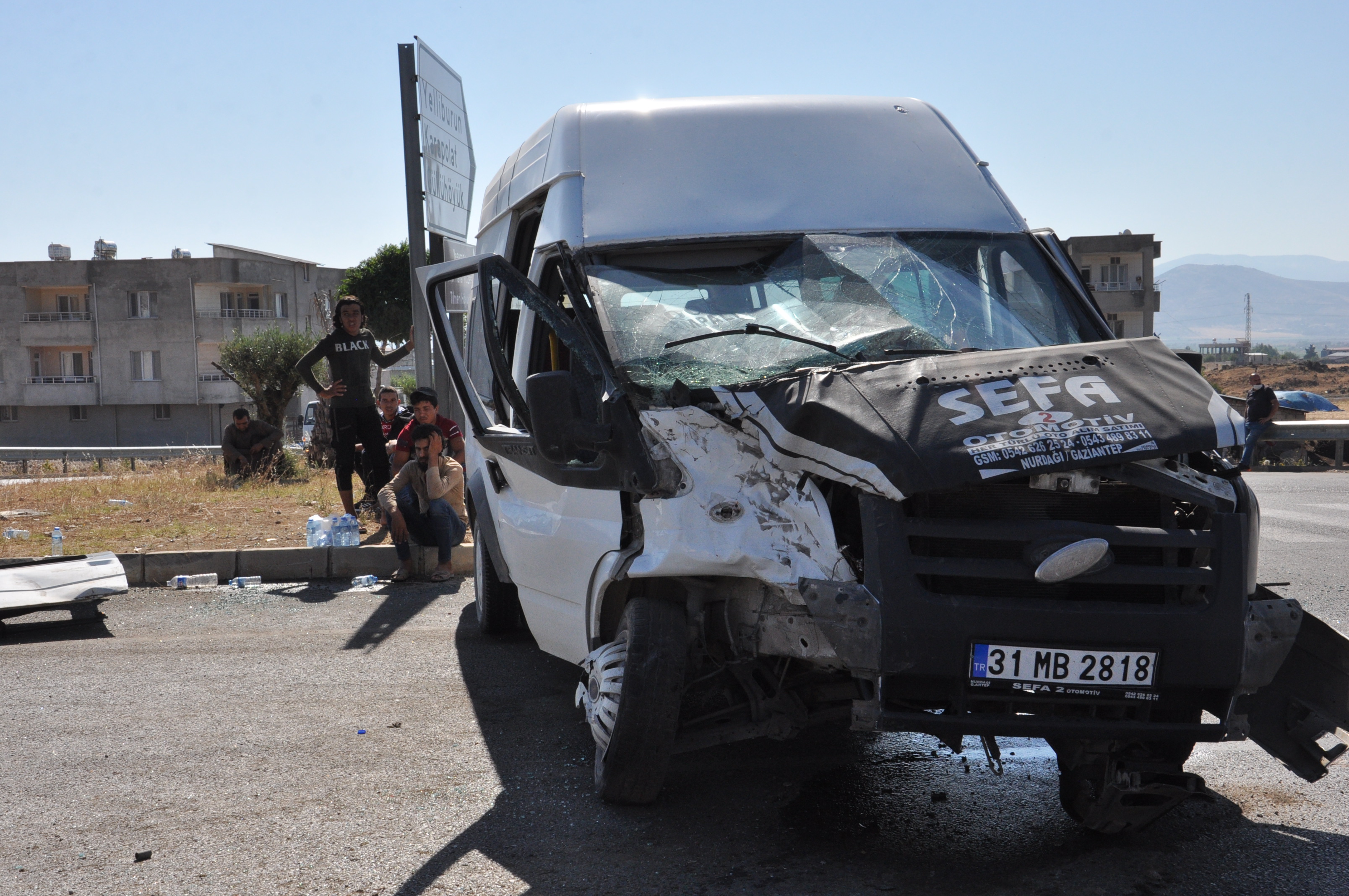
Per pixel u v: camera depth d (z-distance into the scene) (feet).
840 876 11.81
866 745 16.31
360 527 36.04
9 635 24.29
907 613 11.16
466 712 18.06
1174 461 11.85
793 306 15.16
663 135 17.63
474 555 23.98
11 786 14.78
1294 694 12.86
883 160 17.76
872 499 11.55
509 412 18.45
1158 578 11.23
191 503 43.60
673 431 12.78
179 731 17.15
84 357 220.02
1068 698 11.19
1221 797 14.26
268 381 124.26
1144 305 211.82
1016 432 11.51
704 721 13.92
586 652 15.05
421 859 12.34
